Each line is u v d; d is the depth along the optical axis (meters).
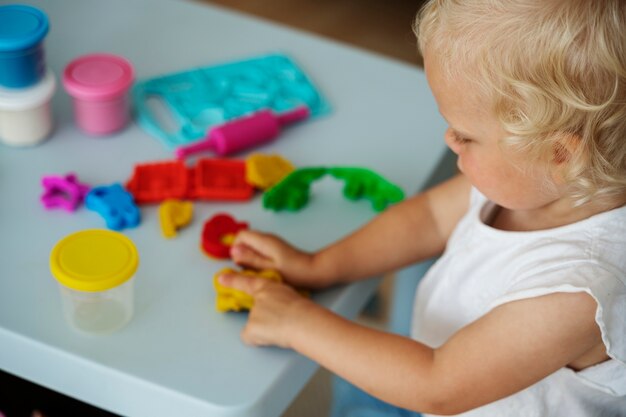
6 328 0.84
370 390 0.85
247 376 0.83
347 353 0.85
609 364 0.88
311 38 1.28
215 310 0.89
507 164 0.81
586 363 0.89
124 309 0.86
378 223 1.00
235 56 1.23
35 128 1.03
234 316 0.89
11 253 0.91
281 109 1.15
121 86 1.05
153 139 1.08
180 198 1.01
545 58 0.75
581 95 0.75
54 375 0.84
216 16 1.30
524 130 0.77
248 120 1.08
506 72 0.76
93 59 1.08
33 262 0.91
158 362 0.83
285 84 1.19
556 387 0.91
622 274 0.81
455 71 0.79
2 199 0.97
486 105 0.79
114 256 0.84
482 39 0.77
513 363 0.82
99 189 0.98
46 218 0.96
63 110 1.10
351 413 1.08
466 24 0.78
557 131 0.77
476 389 0.83
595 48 0.74
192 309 0.88
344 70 1.23
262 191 1.04
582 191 0.81
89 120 1.06
